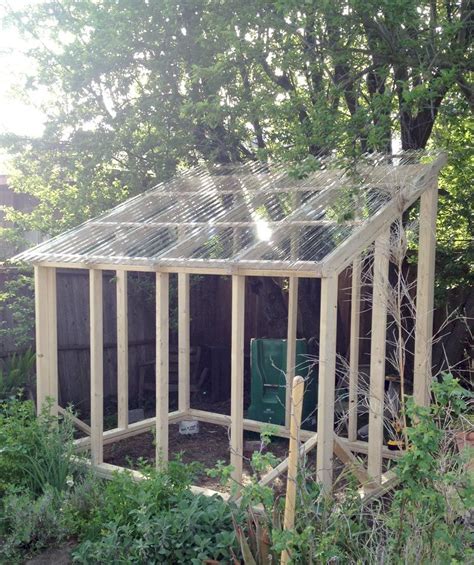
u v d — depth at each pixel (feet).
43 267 22.03
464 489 10.50
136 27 26.63
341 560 11.21
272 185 22.85
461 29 21.38
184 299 26.68
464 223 26.63
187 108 24.44
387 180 19.26
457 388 10.43
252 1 22.56
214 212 22.39
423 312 20.24
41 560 14.67
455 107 21.40
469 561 10.05
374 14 19.42
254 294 33.19
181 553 13.15
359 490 16.65
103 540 13.74
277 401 24.81
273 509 12.62
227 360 32.01
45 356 22.20
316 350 27.84
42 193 32.71
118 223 23.27
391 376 23.89
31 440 17.72
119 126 28.76
